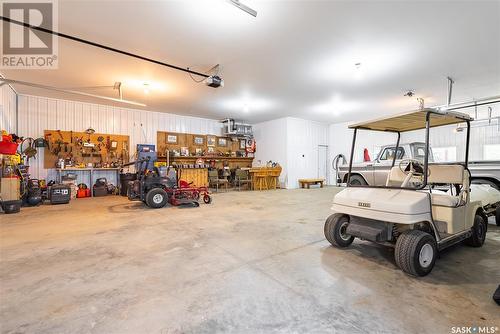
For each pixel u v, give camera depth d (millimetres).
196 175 9086
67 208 5406
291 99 7336
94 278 2104
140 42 3963
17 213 4852
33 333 1415
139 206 5680
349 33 3717
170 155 8984
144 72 5203
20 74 5254
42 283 2014
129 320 1538
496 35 3738
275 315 1589
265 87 6215
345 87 6199
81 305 1702
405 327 1466
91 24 3461
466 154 2805
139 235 3359
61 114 7309
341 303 1726
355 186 2928
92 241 3098
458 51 4277
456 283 2023
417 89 6312
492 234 3494
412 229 2279
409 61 4668
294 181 10273
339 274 2186
